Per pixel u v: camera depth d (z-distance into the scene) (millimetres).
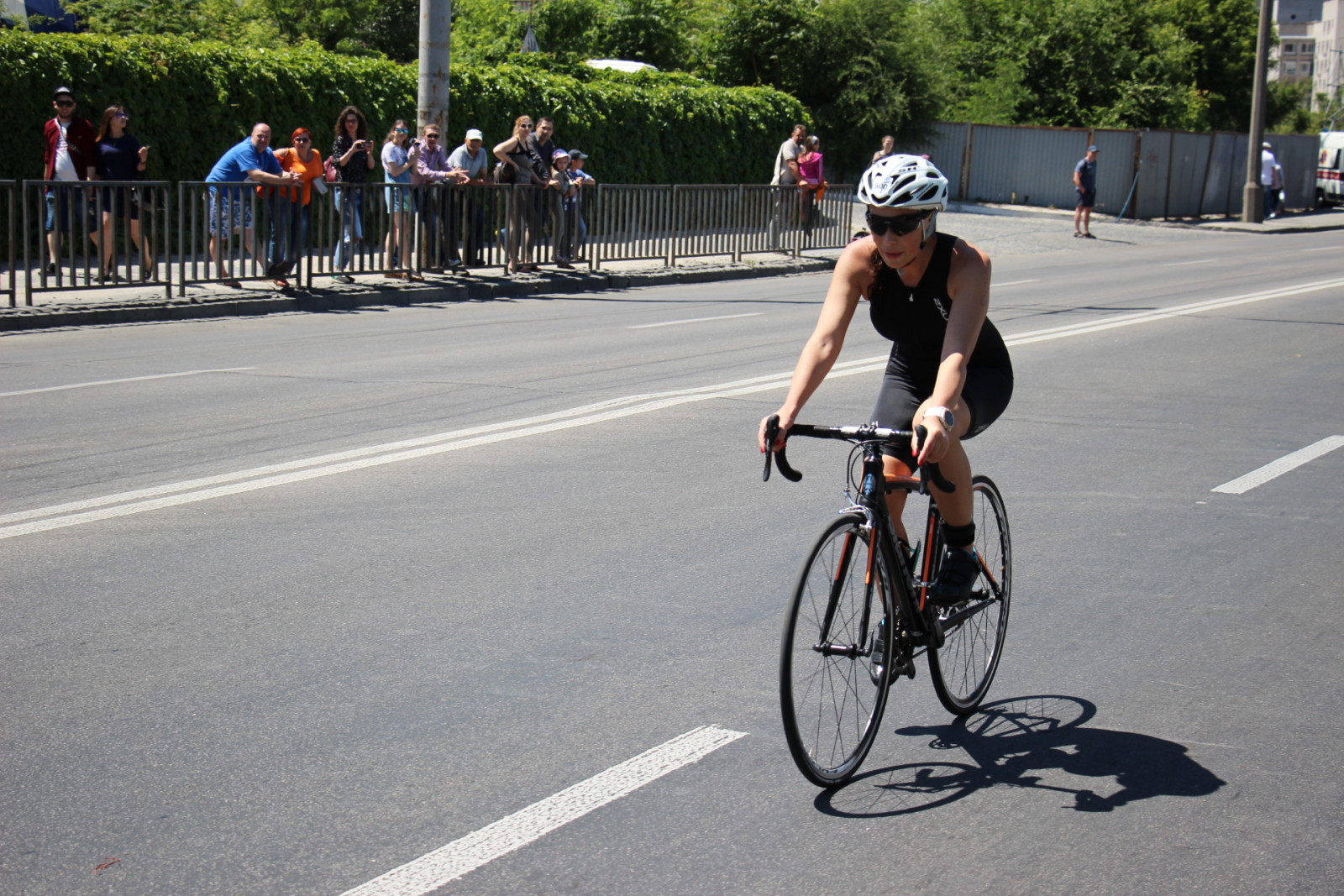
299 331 11625
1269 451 7574
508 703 3922
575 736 3703
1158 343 11883
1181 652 4508
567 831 3148
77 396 8328
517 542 5539
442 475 6594
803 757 3303
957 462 3732
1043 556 5578
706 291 16297
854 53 33344
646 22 35562
